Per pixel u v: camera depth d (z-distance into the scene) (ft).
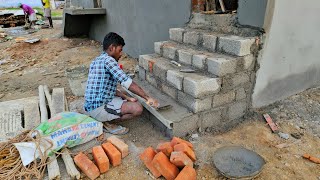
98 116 9.80
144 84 12.62
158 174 7.71
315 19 11.60
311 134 9.95
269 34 9.97
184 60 11.20
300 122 10.62
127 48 20.26
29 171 7.55
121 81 8.95
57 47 24.49
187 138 9.60
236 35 10.69
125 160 8.49
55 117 9.00
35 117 10.89
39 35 30.50
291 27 10.71
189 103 9.75
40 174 7.55
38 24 39.70
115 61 9.20
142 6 16.84
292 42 11.13
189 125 9.59
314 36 12.00
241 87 10.38
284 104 11.74
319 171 8.04
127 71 16.33
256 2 9.65
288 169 8.09
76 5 30.37
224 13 11.97
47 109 11.90
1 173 7.62
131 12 18.33
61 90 13.10
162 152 7.92
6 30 34.99
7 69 19.10
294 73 12.07
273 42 10.34
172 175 7.49
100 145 9.04
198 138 9.59
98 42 26.27
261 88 10.98
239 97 10.52
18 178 7.53
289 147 9.16
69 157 8.20
